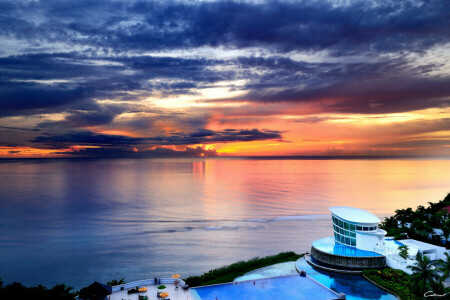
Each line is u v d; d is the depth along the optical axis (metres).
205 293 65.62
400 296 61.31
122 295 62.47
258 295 64.50
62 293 58.16
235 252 119.50
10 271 104.25
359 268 75.94
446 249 78.69
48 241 137.62
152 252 120.56
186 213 198.38
